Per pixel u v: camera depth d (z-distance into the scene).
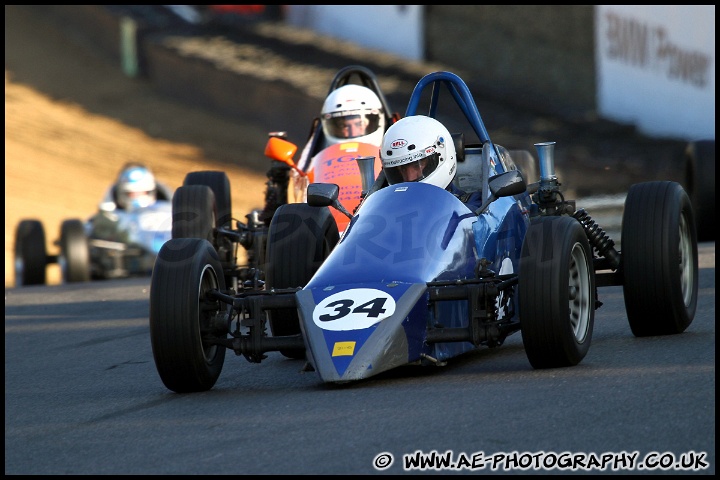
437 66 123.00
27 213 89.06
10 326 38.94
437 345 22.67
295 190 37.75
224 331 22.89
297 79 116.88
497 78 118.88
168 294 22.09
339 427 18.42
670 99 100.56
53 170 102.56
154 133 117.00
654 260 25.28
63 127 116.25
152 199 64.44
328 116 39.81
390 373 23.16
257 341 22.41
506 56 118.25
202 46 129.75
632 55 104.94
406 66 122.31
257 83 118.19
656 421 17.44
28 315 42.31
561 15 112.56
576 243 22.61
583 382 20.66
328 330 21.36
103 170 104.31
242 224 38.00
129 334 34.66
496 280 22.27
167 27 136.62
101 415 21.45
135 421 20.52
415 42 124.75
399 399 20.16
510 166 29.62
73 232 57.88
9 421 21.66
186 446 18.14
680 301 25.62
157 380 25.61
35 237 59.66
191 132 117.25
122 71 134.88
